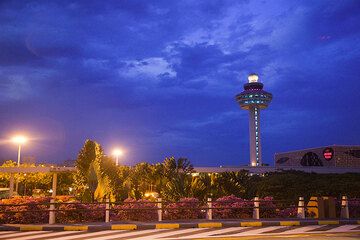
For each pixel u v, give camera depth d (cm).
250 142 19862
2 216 1733
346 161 12712
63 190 8119
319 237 1377
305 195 4556
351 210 2156
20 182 8125
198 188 2764
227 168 7756
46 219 1777
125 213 1889
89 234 1470
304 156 14438
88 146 2967
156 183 5006
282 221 1750
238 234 1459
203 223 1673
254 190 3619
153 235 1436
